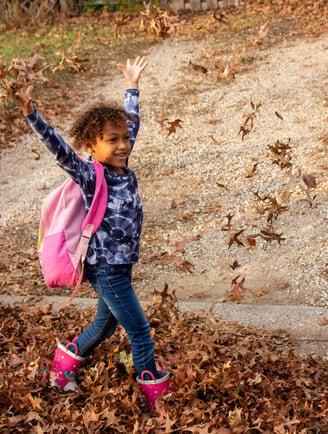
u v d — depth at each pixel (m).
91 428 2.88
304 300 4.20
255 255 4.91
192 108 8.39
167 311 3.94
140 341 2.90
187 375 3.12
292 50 9.91
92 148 2.83
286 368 3.29
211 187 6.21
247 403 2.96
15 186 7.02
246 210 5.60
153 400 2.95
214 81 9.18
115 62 10.62
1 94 2.94
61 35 12.56
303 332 3.70
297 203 5.50
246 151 6.84
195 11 13.27
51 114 8.63
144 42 11.50
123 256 2.80
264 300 4.27
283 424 2.74
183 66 9.98
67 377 3.16
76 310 4.21
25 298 4.47
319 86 8.31
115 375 3.32
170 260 5.05
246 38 10.84
